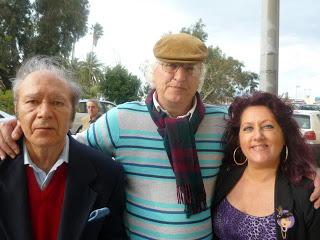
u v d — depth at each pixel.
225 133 2.55
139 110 2.47
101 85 34.91
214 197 2.56
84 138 2.57
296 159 2.36
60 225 2.02
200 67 2.43
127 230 2.53
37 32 32.75
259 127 2.39
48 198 2.08
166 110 2.45
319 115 9.60
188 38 2.38
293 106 2.47
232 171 2.58
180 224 2.37
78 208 2.08
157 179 2.40
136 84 35.06
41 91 1.99
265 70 6.26
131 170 2.45
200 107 2.48
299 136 2.41
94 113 8.63
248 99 2.48
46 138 1.99
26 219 1.98
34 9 33.22
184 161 2.33
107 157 2.33
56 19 32.66
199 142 2.50
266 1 6.20
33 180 2.07
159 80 2.39
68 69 2.24
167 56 2.31
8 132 2.08
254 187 2.45
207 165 2.53
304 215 2.21
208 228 2.50
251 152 2.41
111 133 2.46
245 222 2.35
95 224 2.14
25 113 2.00
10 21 31.09
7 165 2.06
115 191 2.29
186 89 2.37
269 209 2.33
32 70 2.10
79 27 33.88
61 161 2.11
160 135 2.40
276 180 2.37
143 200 2.42
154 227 2.40
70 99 2.11
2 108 14.12
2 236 1.97
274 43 6.21
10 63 30.44
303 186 2.26
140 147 2.43
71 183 2.11
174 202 2.38
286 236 2.22
